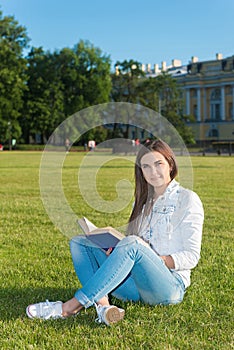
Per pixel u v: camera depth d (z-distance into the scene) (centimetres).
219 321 369
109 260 361
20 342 335
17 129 6122
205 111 8694
